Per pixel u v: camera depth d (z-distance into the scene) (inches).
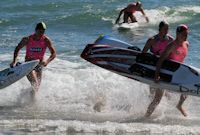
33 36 1311.5
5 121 1133.1
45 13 2844.5
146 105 1250.6
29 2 3122.5
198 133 1072.8
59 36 2242.9
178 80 1184.8
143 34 2332.7
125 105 1261.1
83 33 2337.6
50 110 1246.9
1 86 1310.3
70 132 1076.5
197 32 2269.9
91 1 3159.5
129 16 2556.6
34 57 1311.5
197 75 1185.4
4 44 2064.5
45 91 1384.1
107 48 1263.5
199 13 2751.0
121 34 2336.4
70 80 1456.7
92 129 1087.6
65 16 2694.4
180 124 1149.1
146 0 3260.3
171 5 3036.4
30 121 1133.1
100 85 1390.3
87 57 1274.6
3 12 2874.0
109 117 1195.9
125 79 1406.3
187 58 1742.1
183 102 1223.5
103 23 2576.3
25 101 1315.2
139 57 1224.2
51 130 1086.4
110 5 3046.3
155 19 2667.3
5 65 1680.6
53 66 1637.6
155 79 1180.5
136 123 1130.7
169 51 1164.5
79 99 1331.2
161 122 1162.0
